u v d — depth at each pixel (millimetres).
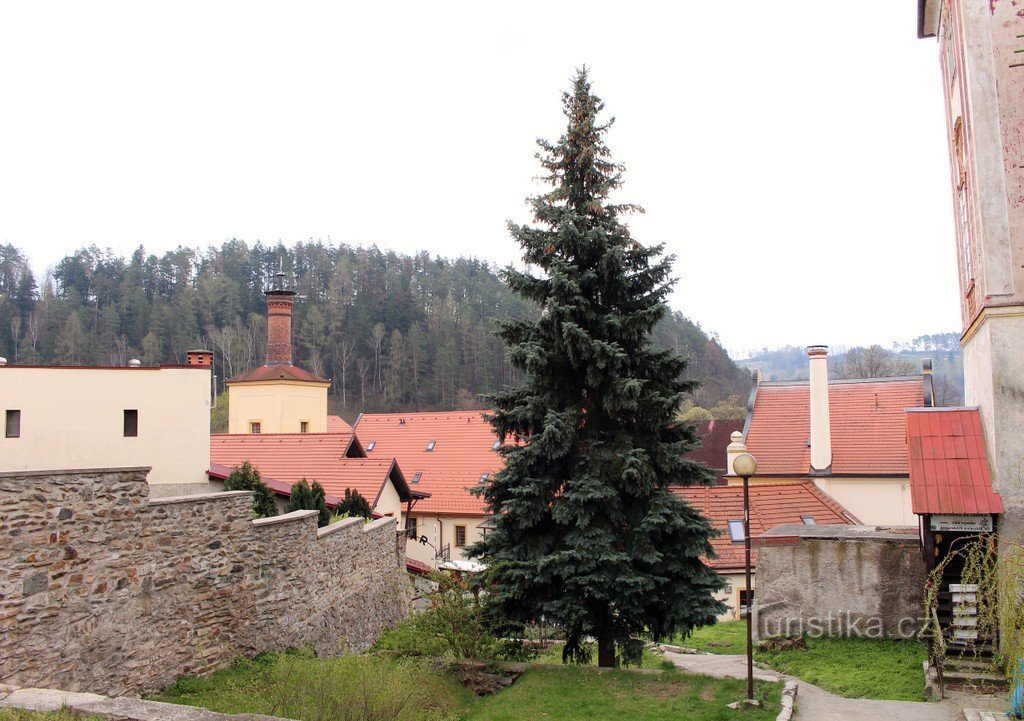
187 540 10812
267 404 40062
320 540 14219
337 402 76062
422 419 40219
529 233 13930
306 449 29219
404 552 19406
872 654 13523
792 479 29812
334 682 9109
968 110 12984
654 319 13430
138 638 9812
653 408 13281
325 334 84625
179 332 79375
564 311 13133
